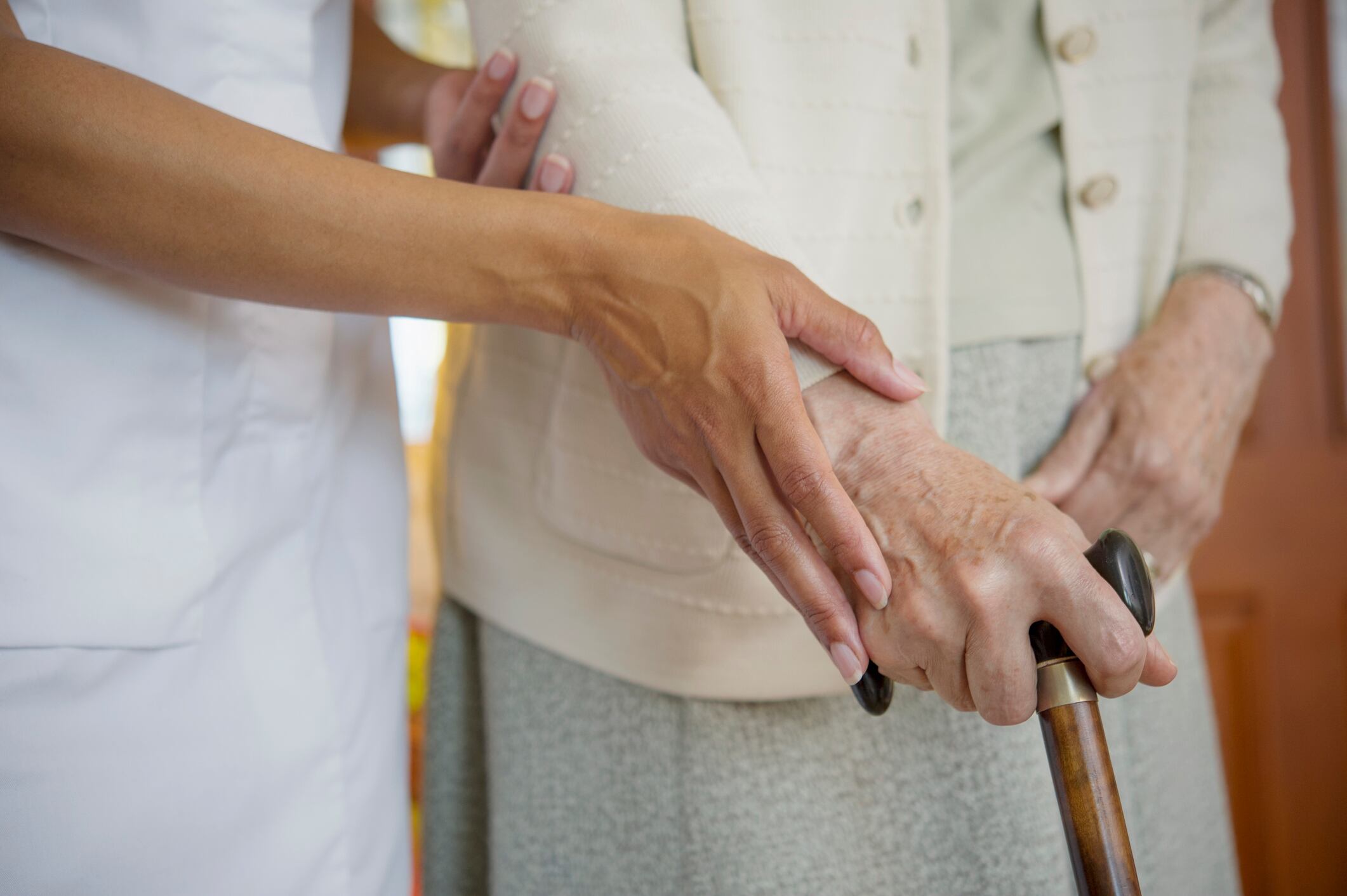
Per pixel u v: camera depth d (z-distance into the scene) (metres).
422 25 1.91
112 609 0.40
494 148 0.55
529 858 0.66
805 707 0.58
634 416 0.46
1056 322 0.65
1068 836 0.38
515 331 0.67
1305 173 1.47
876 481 0.42
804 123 0.57
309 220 0.40
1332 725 1.49
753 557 0.43
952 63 0.65
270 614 0.49
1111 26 0.66
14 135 0.37
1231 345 0.67
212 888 0.44
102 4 0.44
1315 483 1.48
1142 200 0.69
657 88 0.51
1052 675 0.38
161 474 0.44
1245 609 1.50
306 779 0.49
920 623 0.39
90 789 0.40
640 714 0.61
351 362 0.58
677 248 0.41
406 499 0.63
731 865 0.57
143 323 0.43
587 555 0.63
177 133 0.38
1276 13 1.47
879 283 0.58
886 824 0.57
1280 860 1.49
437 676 0.77
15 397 0.39
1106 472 0.63
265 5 0.51
